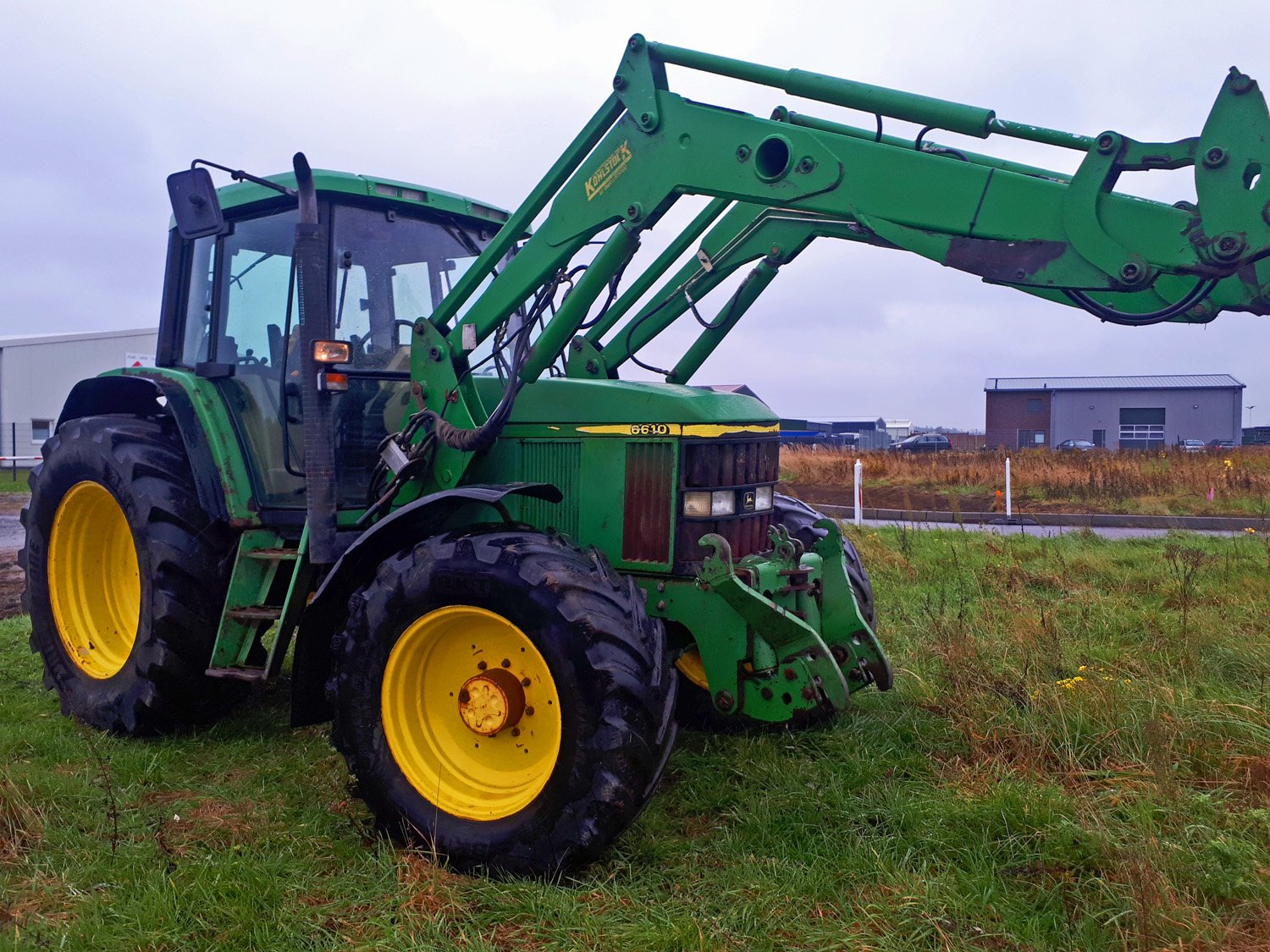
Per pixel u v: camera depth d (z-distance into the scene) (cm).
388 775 331
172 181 368
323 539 383
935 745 409
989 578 743
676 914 279
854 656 401
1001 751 390
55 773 379
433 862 314
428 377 396
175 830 338
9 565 933
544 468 391
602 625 302
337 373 387
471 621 330
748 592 341
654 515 367
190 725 448
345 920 281
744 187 326
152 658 420
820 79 315
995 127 301
